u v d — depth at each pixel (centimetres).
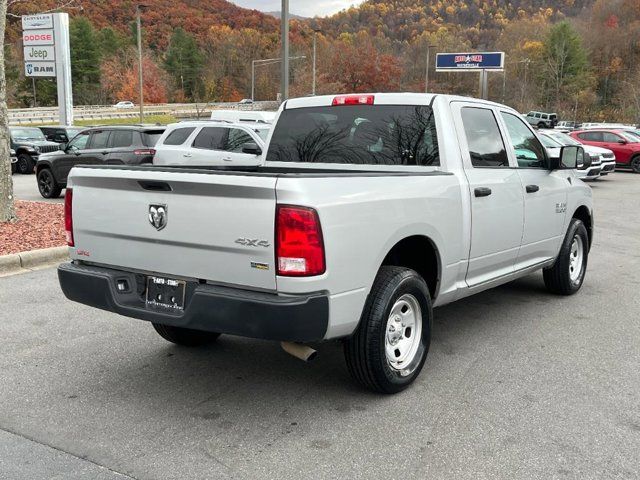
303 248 335
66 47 3056
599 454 340
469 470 323
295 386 435
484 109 525
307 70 9144
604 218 1334
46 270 777
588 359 489
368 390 421
